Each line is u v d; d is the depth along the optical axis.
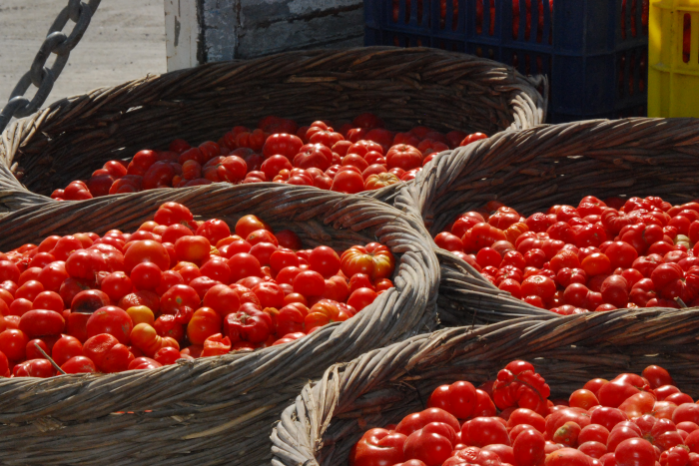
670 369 2.13
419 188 2.95
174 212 2.80
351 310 2.43
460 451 1.69
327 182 3.31
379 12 4.50
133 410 1.85
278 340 2.18
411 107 4.23
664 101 3.46
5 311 2.28
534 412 1.87
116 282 2.34
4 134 3.48
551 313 2.24
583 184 3.33
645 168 3.29
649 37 3.45
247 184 2.95
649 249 2.77
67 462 1.85
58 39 3.00
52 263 2.44
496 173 3.23
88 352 2.11
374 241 2.78
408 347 2.01
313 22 4.71
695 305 2.48
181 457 1.90
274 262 2.64
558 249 2.80
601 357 2.13
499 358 2.12
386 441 1.79
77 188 3.38
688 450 1.70
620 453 1.63
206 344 2.19
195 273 2.49
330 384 1.85
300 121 4.32
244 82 4.09
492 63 3.87
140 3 9.43
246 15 4.43
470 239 2.92
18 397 1.81
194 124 4.14
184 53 4.42
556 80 3.78
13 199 3.00
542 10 3.82
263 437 1.97
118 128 3.92
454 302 2.48
